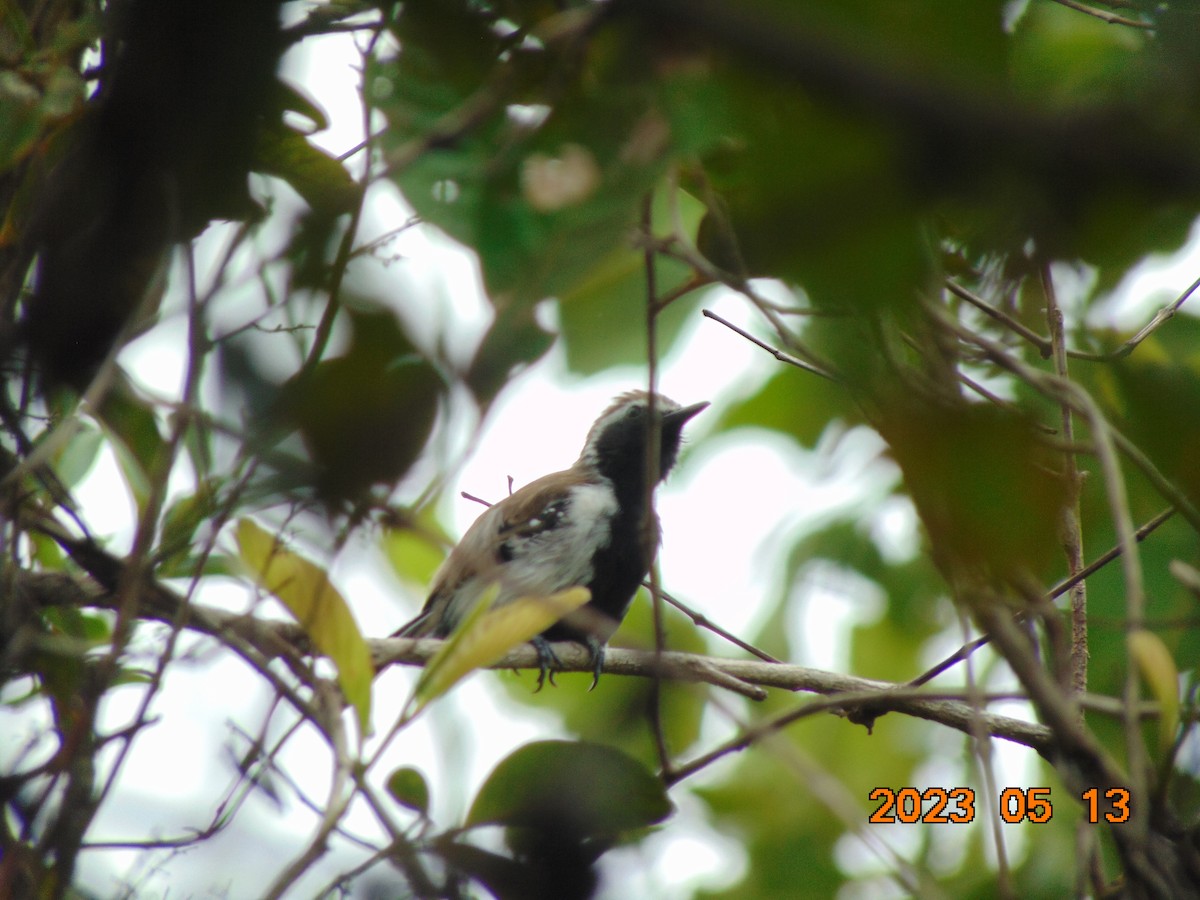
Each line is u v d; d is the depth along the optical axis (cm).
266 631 601
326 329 481
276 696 580
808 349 446
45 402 639
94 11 587
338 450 486
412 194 408
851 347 425
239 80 478
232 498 532
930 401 408
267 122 523
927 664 1170
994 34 265
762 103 298
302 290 525
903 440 405
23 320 564
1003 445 394
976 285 662
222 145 499
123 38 489
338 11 540
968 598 505
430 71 480
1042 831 1008
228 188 513
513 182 397
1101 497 885
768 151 291
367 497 491
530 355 411
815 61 264
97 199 536
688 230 826
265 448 503
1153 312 815
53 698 669
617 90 381
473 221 400
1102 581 880
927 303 411
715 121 368
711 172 527
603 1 370
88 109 532
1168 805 574
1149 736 880
